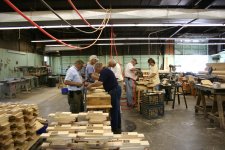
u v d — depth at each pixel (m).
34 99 9.26
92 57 5.61
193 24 6.93
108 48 16.88
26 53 13.41
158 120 5.54
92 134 2.09
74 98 4.39
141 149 2.00
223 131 4.57
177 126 4.98
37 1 6.37
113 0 6.50
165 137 4.22
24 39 13.23
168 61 16.44
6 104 3.57
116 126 4.16
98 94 3.90
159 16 6.34
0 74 9.98
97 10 6.31
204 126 4.96
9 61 11.00
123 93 8.77
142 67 16.67
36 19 6.22
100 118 2.55
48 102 8.49
